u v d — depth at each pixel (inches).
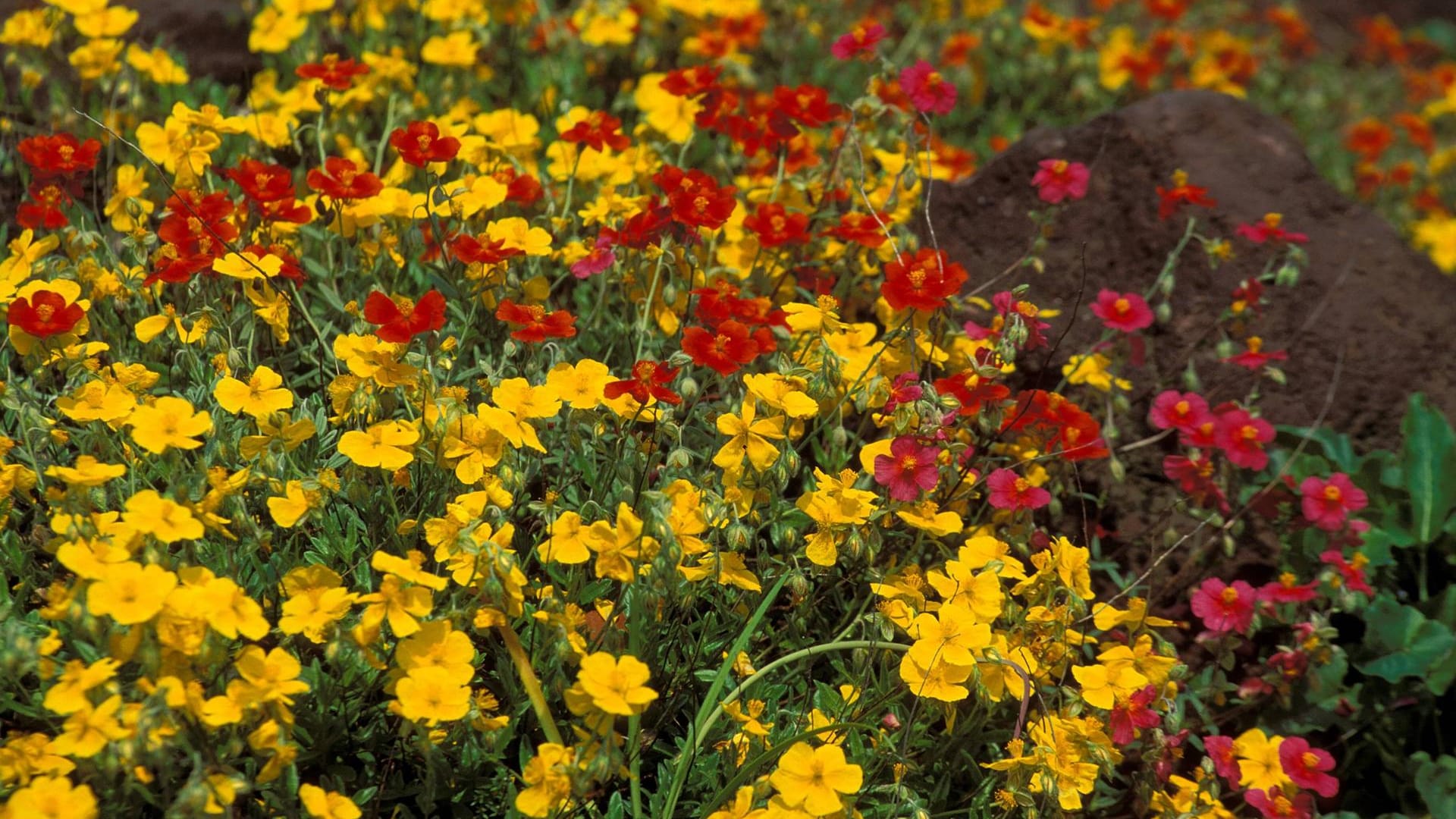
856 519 29.9
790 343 33.4
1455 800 33.0
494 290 33.6
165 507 27.0
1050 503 34.5
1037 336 33.4
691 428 33.2
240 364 30.2
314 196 35.6
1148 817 31.9
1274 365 37.7
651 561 28.8
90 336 33.2
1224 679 33.6
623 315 35.0
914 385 30.9
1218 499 35.8
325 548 30.0
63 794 25.9
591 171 36.8
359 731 29.4
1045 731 29.5
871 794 30.2
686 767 28.4
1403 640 33.9
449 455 29.4
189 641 26.4
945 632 28.9
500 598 27.5
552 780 26.9
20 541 30.1
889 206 37.0
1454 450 35.7
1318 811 34.7
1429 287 39.4
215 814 27.4
